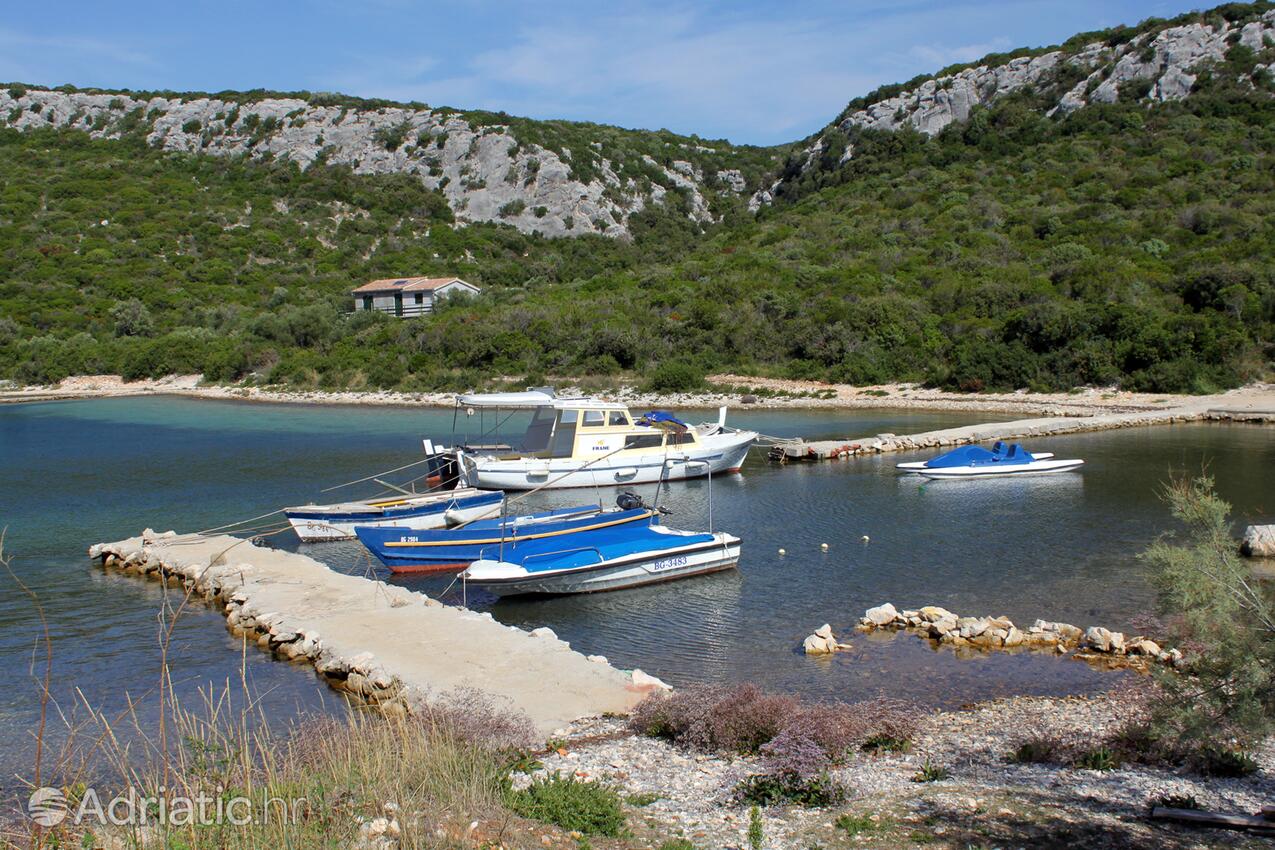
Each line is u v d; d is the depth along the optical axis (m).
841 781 8.75
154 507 26.17
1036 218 72.69
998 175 86.19
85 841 6.61
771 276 69.31
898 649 14.14
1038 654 13.79
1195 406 42.22
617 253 105.81
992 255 66.75
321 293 85.06
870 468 31.33
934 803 8.22
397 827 7.03
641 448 29.81
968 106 106.12
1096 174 79.00
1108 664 13.28
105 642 14.81
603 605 16.92
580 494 28.55
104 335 74.88
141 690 12.72
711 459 30.50
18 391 66.12
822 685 12.76
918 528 22.19
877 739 10.25
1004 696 12.20
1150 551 8.80
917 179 91.06
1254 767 9.15
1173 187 72.56
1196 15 100.12
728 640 14.81
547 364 60.72
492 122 135.88
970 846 7.19
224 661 13.82
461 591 18.03
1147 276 56.41
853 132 112.75
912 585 17.53
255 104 138.50
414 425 45.47
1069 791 8.59
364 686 12.18
